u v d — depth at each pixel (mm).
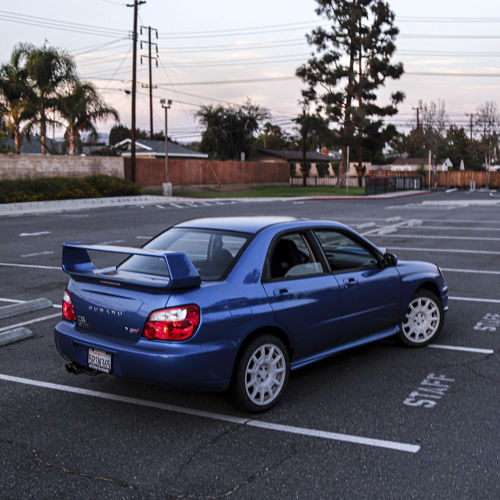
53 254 14031
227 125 64438
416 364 5906
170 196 38750
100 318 4641
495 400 4953
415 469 3783
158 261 4984
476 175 64500
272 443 4191
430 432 4332
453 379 5469
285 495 3502
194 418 4656
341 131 57750
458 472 3738
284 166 59656
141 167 41781
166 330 4266
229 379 4488
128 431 4426
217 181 49500
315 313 5121
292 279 5031
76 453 4078
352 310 5523
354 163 72625
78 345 4789
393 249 14172
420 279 6312
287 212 26172
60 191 31359
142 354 4293
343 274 5504
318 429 4414
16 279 10922
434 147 85438
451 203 32750
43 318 8047
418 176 64500
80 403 5000
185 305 4277
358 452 4035
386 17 55469
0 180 31344
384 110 57344
